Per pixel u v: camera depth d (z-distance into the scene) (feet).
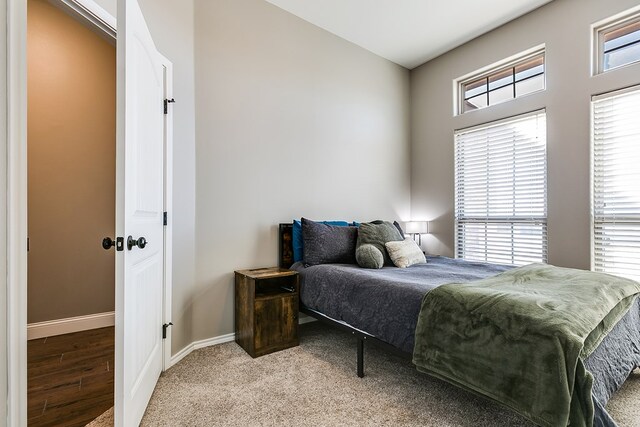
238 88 8.84
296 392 5.99
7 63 3.54
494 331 4.45
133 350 4.58
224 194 8.54
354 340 8.71
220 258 8.45
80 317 9.37
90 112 9.64
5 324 3.52
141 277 5.03
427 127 13.44
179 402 5.62
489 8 9.98
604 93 8.83
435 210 13.15
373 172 12.53
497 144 11.32
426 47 12.29
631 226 8.48
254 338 7.54
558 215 9.66
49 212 9.03
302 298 8.40
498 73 11.54
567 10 9.46
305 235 9.17
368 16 10.28
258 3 9.30
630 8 8.39
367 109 12.36
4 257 3.52
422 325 5.31
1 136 3.50
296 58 10.18
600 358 4.54
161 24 6.92
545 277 6.33
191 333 7.88
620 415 5.26
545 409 3.72
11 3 3.56
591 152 9.07
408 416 5.27
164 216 6.86
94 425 5.05
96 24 5.63
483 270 8.16
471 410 5.44
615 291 5.44
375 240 9.34
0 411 3.49
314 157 10.64
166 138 6.95
